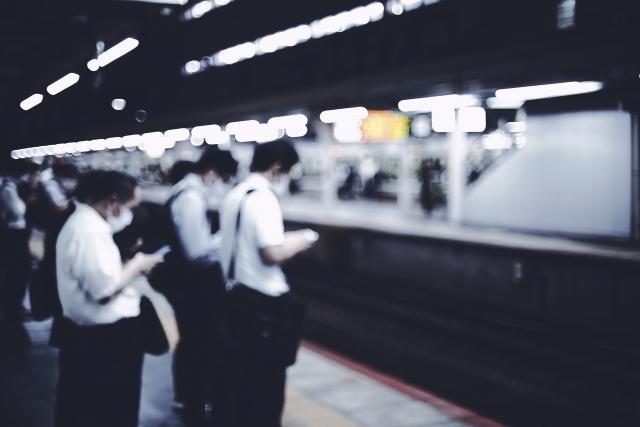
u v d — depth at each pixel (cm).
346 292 1275
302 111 1598
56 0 516
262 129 1975
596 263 888
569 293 934
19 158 703
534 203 1401
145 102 1281
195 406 425
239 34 927
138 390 331
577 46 804
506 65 908
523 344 846
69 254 305
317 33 1002
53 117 1208
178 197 415
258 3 912
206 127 1884
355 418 466
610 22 756
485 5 902
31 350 617
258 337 329
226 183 439
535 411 611
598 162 1213
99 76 862
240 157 2473
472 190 1606
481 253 1115
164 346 338
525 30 853
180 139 2266
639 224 1136
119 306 318
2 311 771
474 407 623
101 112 1262
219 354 350
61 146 1236
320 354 748
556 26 817
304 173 3173
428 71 1015
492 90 1172
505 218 1488
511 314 1031
